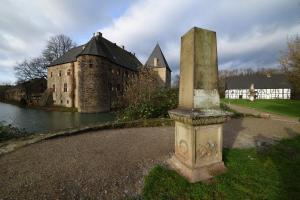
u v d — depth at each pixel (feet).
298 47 52.44
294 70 53.06
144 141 18.13
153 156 13.97
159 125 26.30
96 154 14.37
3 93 182.09
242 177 10.48
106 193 9.20
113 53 119.65
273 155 14.43
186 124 10.60
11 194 9.01
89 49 96.99
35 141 17.66
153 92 34.45
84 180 10.34
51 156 13.94
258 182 9.95
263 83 145.89
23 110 100.48
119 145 16.76
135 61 155.74
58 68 117.60
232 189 9.24
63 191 9.29
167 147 16.20
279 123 33.50
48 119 71.10
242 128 27.09
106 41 125.80
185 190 9.26
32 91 140.77
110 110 101.30
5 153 14.66
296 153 15.19
